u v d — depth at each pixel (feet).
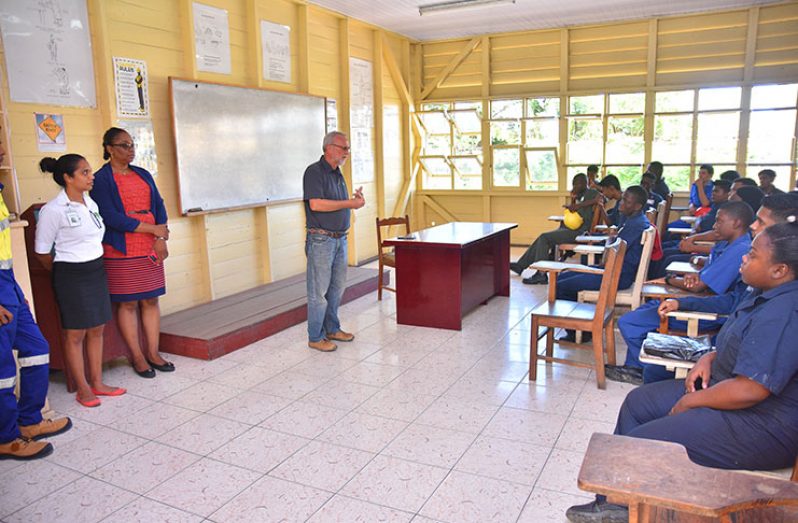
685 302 9.42
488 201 27.66
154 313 12.53
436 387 11.36
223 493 7.93
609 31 24.32
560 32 25.00
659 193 22.27
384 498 7.72
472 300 15.96
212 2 16.47
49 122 12.53
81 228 10.41
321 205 12.88
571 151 25.91
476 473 8.25
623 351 13.23
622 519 6.72
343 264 13.88
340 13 21.74
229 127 16.87
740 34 22.50
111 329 12.40
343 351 13.61
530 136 26.45
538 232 27.22
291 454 8.93
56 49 12.59
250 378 12.07
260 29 18.21
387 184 26.45
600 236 18.49
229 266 17.62
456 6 20.95
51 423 9.73
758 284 6.13
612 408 10.22
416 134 28.37
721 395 5.94
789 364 5.58
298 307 15.88
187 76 15.88
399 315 15.58
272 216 19.13
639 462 4.61
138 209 11.73
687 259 16.94
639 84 24.32
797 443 5.85
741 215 9.61
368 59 24.39
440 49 27.43
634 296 12.30
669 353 8.02
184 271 16.14
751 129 22.97
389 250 26.45
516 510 7.38
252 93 17.63
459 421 9.89
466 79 27.17
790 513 4.91
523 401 10.61
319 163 13.20
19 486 8.24
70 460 8.91
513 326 15.26
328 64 21.94
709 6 21.99
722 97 23.20
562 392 10.96
